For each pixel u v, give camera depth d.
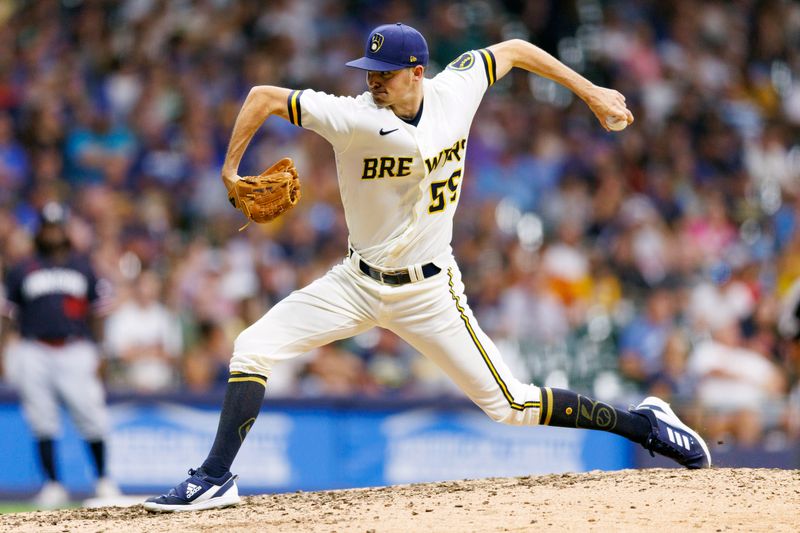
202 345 42.38
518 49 18.78
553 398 19.47
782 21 62.72
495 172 50.97
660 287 47.00
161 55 53.69
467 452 37.88
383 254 18.12
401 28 17.30
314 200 48.00
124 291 41.91
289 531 16.31
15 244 44.69
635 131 54.94
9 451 37.94
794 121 59.31
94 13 55.25
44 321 35.00
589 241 49.12
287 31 55.06
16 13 55.22
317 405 38.03
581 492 18.77
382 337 42.00
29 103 51.66
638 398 40.41
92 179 49.47
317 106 17.31
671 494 18.34
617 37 58.62
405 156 17.45
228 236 46.12
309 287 18.86
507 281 45.03
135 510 19.20
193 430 38.28
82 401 35.41
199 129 50.78
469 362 18.70
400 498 19.00
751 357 43.88
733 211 53.00
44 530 17.50
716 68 59.88
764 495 18.17
